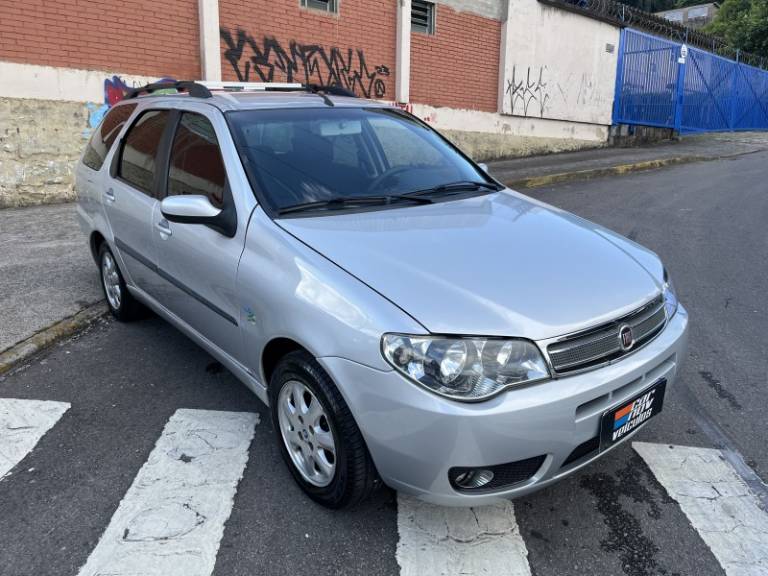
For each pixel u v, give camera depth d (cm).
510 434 222
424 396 221
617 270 283
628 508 281
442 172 383
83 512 275
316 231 284
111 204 435
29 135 848
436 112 1342
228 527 267
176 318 384
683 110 2116
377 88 1221
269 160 329
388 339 228
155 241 374
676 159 1596
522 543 259
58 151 875
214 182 332
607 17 1677
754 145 1994
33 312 478
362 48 1180
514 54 1458
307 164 338
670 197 1049
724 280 604
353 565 247
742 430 343
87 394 376
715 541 261
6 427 339
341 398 247
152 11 915
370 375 231
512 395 224
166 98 416
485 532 265
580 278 266
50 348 436
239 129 340
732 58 2372
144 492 288
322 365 247
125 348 439
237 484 295
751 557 253
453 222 308
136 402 367
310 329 252
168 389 382
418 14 1266
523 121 1548
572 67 1634
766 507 282
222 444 326
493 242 287
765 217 894
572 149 1719
